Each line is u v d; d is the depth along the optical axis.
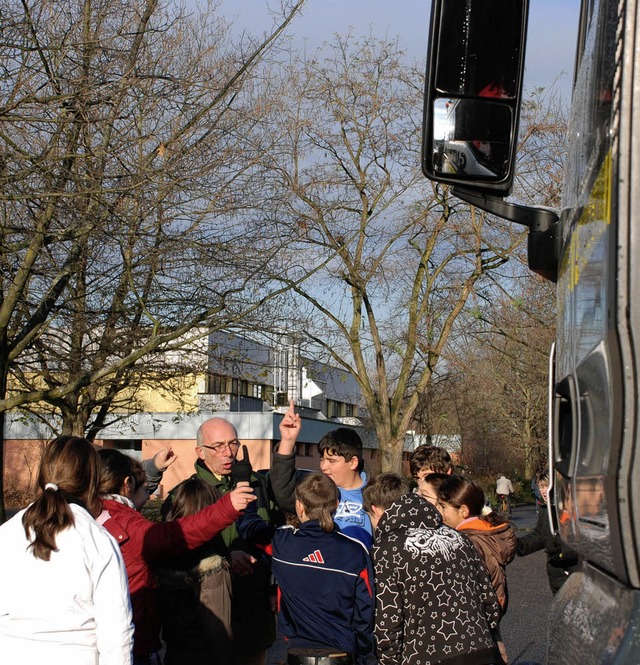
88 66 11.05
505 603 5.61
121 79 11.16
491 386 45.56
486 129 2.77
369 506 5.37
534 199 21.16
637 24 1.81
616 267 1.77
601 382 1.89
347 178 26.28
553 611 2.69
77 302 14.09
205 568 4.93
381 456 29.80
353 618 4.78
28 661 3.24
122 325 14.39
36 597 3.27
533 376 32.22
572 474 2.21
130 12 11.89
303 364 20.33
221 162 12.18
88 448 3.62
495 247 25.83
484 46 2.73
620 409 1.73
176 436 40.25
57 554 3.30
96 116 11.15
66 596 3.28
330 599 4.73
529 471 55.09
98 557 3.36
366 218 26.27
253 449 39.34
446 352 30.89
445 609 4.11
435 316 28.80
